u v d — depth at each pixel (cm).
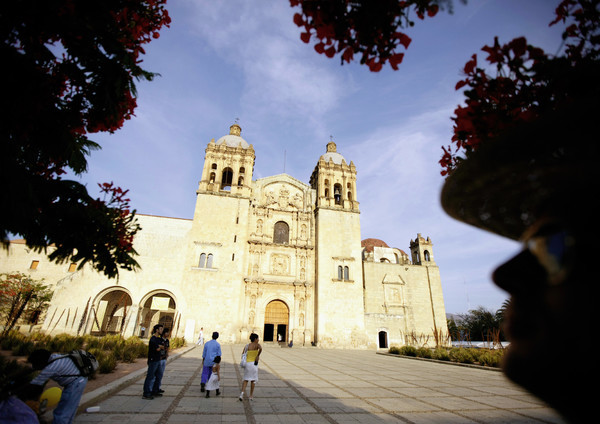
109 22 543
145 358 1956
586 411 78
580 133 98
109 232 623
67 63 554
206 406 981
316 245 4719
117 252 659
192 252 4034
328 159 5462
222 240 4197
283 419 885
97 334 3747
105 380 1229
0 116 487
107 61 555
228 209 4391
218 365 1136
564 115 103
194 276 3928
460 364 2289
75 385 632
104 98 577
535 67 278
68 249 622
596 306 82
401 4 289
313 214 4947
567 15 276
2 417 473
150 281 3778
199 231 4178
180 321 3697
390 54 310
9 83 463
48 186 582
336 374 1750
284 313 4294
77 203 599
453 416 951
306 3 298
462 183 143
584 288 88
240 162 4794
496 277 132
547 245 108
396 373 1867
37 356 630
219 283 3972
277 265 4472
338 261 4534
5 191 448
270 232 4644
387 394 1242
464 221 157
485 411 1013
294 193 5044
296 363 2236
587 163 95
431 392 1307
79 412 831
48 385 871
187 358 2231
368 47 311
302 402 1075
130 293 3662
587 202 95
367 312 4606
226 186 5172
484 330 5653
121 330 3544
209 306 3853
